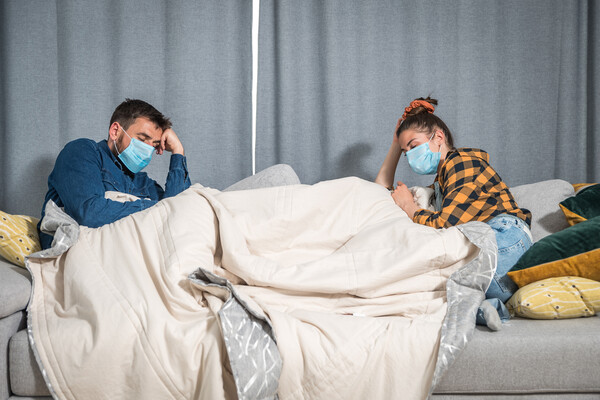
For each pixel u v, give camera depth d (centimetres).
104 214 162
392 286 142
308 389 118
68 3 233
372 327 124
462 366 121
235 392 117
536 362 121
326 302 141
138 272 135
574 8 250
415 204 188
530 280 148
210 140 243
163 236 144
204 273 129
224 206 160
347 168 248
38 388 123
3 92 233
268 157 246
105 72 237
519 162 255
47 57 232
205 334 120
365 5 245
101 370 119
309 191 165
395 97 248
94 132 237
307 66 245
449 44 249
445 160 188
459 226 149
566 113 254
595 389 122
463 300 133
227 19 241
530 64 253
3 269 140
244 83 244
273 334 118
